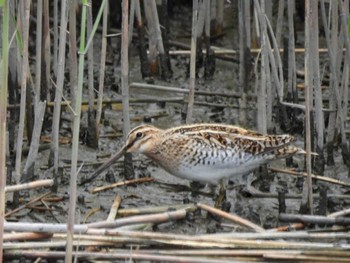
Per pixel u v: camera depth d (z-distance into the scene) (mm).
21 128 12008
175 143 12094
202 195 12828
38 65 12469
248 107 15398
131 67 16828
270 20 15711
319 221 11758
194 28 12891
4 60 8906
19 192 12203
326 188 12438
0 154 9070
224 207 12297
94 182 13031
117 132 14492
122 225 10977
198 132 12047
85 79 16125
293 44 14609
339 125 14203
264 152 12016
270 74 14805
